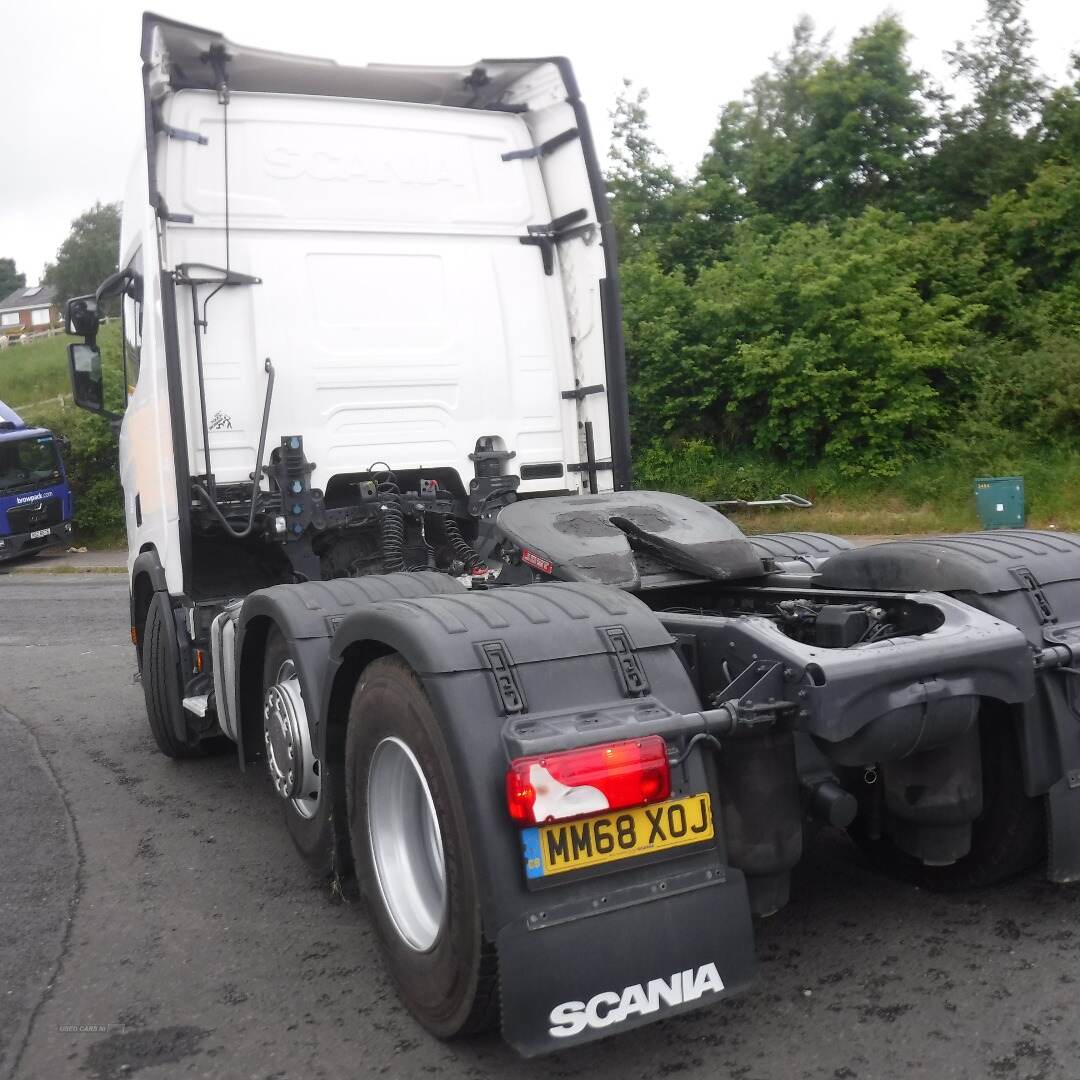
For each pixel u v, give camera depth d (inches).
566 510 179.0
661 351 807.7
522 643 117.4
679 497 189.3
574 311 238.7
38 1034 130.3
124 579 732.0
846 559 163.3
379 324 222.5
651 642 122.3
